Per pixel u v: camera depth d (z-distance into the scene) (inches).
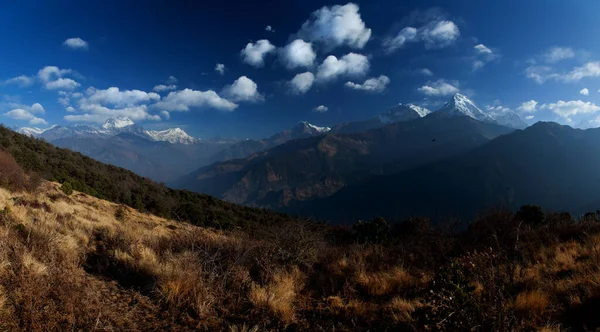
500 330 137.3
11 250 191.0
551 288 204.7
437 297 156.6
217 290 205.2
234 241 283.3
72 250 235.5
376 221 522.0
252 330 161.0
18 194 524.7
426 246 336.5
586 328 154.8
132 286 202.4
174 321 166.2
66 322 143.1
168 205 1358.3
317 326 174.2
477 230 364.2
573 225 391.2
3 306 142.5
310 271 273.3
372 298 225.9
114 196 1358.3
